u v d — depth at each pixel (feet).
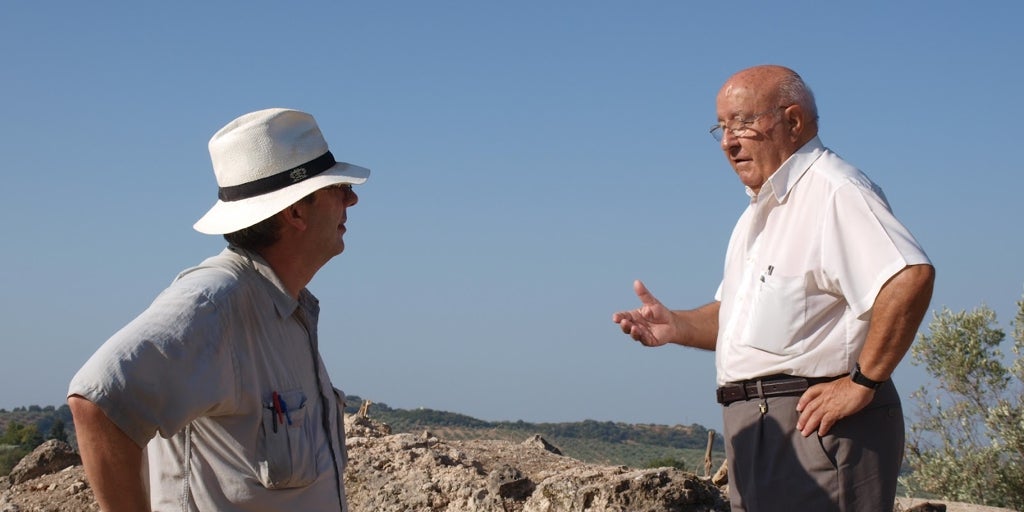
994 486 41.39
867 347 11.90
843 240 12.17
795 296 12.51
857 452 12.24
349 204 11.00
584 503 17.67
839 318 12.53
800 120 13.03
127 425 8.67
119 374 8.64
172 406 8.89
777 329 12.59
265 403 9.82
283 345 10.17
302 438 10.05
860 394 11.94
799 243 12.61
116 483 8.68
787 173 12.85
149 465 9.97
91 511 23.89
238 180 10.21
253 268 10.18
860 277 11.98
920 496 44.06
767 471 12.80
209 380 9.17
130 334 8.92
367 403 32.12
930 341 44.80
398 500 21.68
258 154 10.21
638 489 17.39
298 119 10.57
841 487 12.24
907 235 11.89
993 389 43.32
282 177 10.22
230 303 9.63
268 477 9.66
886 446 12.32
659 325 14.96
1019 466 41.24
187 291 9.47
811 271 12.43
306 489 10.10
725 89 13.47
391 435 29.01
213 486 9.70
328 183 10.23
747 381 13.02
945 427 43.78
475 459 26.63
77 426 8.65
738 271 13.70
